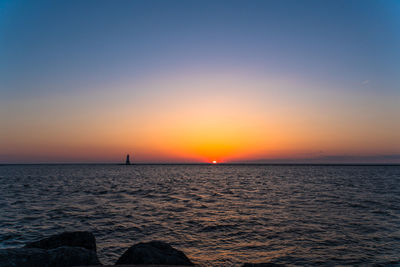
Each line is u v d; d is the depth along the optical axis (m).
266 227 16.95
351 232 15.77
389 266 10.99
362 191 38.41
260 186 48.00
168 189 42.38
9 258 7.12
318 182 58.62
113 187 46.09
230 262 11.53
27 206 24.69
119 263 8.66
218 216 20.20
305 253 12.50
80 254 8.09
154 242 9.64
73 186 48.03
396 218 19.31
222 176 91.50
